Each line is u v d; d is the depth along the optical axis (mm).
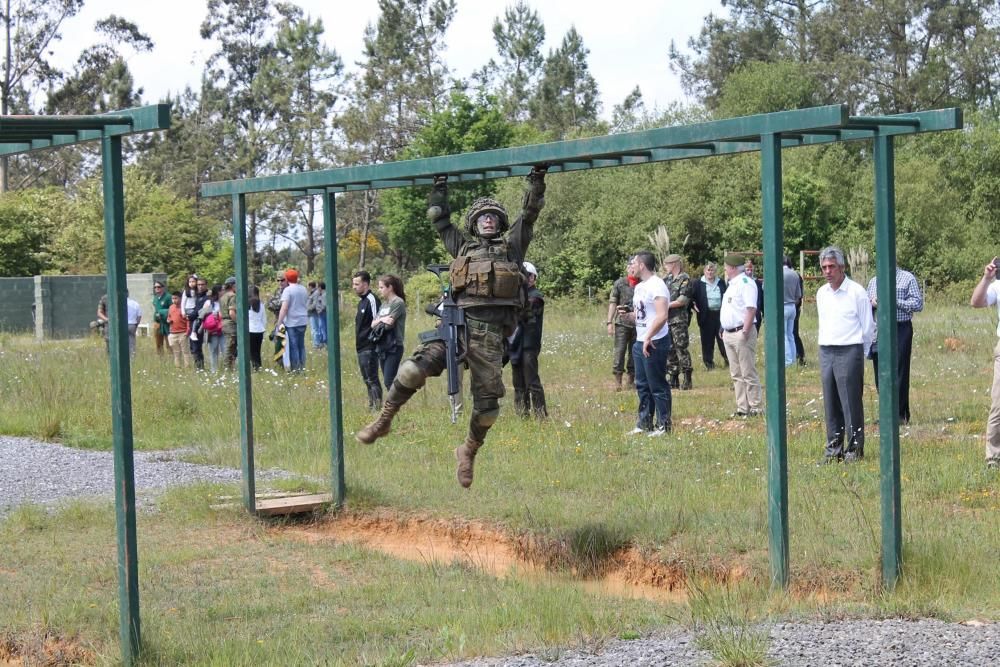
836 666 5031
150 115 5832
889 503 6840
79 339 35281
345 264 71312
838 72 60531
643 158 7754
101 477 11594
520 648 5793
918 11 61375
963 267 45688
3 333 37188
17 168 72812
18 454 13055
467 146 57688
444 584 7590
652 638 5867
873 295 12508
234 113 73812
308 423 14133
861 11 62438
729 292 13961
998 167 49938
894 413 6840
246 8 74250
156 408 15477
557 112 79750
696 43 71438
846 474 9656
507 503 9242
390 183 9414
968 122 52219
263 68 71188
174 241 50688
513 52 80562
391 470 10938
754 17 69750
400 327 15172
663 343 12305
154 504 10211
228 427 14062
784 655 5215
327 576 7926
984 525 7805
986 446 9961
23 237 47438
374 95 68438
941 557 6930
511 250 7570
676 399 15859
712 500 8867
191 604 7203
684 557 7652
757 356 19891
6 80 62125
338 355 9930
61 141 6562
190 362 21406
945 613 5980
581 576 8039
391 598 7270
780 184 6605
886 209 6801
